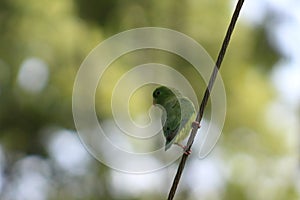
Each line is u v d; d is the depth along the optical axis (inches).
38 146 802.8
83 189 783.7
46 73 730.2
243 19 697.0
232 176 713.0
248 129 706.8
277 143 727.7
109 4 669.9
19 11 706.8
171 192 308.7
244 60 698.2
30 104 756.6
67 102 731.4
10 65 733.3
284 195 733.3
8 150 824.9
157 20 666.2
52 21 701.3
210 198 705.6
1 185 842.2
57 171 813.2
